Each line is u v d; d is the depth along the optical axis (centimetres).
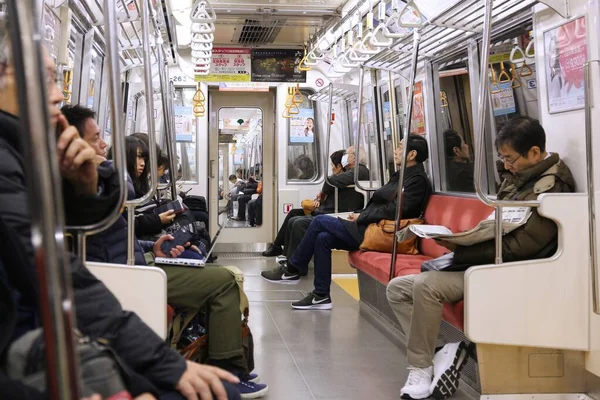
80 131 288
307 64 754
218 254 941
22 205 143
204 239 491
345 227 567
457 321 339
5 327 130
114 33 204
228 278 331
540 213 314
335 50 653
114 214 191
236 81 840
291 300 613
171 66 882
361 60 573
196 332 368
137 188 394
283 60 844
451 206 500
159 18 500
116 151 194
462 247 331
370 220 554
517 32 421
